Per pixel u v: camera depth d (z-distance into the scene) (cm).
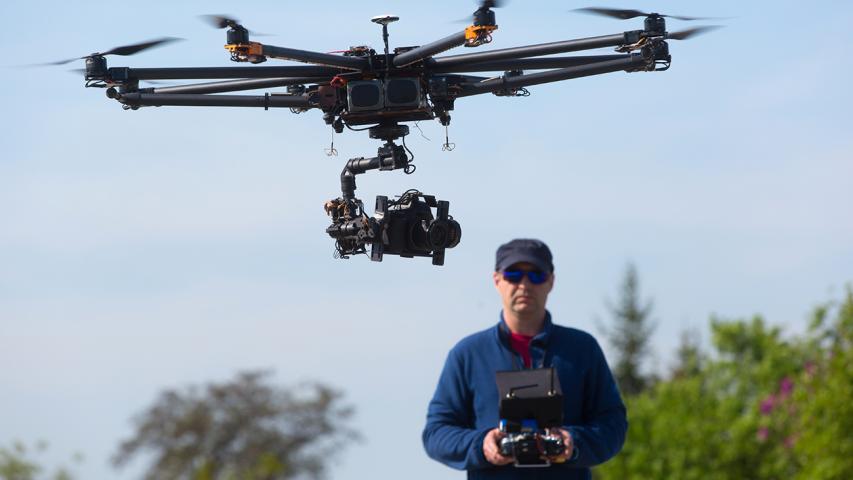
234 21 2966
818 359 7594
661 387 10025
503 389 2061
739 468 9338
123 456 19700
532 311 2122
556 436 2056
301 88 3384
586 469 2142
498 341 2156
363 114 3194
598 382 2155
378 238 3297
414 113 3203
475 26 2870
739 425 9331
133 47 3136
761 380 10525
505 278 2122
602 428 2108
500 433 2067
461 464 2091
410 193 3359
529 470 2106
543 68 3297
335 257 3444
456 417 2161
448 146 3312
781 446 9106
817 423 7331
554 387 2048
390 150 3291
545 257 2125
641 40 2991
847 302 7419
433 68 3188
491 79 3250
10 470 11612
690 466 9488
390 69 3170
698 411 9688
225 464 19938
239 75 3188
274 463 19688
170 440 19825
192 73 3175
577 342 2159
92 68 3166
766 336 11038
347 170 3356
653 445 9544
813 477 7112
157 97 3294
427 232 3309
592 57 3291
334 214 3366
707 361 11306
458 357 2170
